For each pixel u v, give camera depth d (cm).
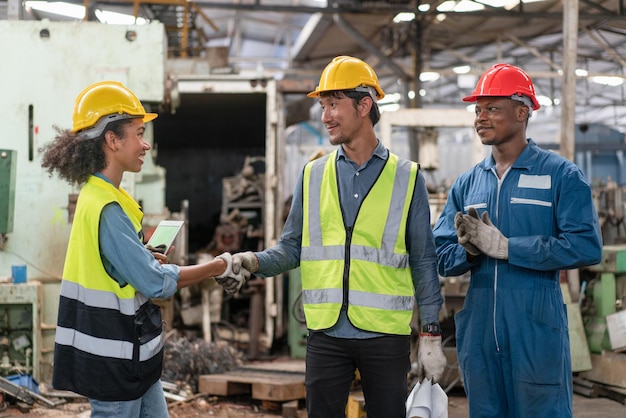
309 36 1369
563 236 278
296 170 1703
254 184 676
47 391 505
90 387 237
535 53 1249
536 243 278
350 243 265
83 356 238
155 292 238
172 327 638
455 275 307
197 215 851
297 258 288
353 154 273
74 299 242
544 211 286
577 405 513
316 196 275
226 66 835
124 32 566
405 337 267
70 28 557
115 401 239
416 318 566
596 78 1410
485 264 292
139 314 245
